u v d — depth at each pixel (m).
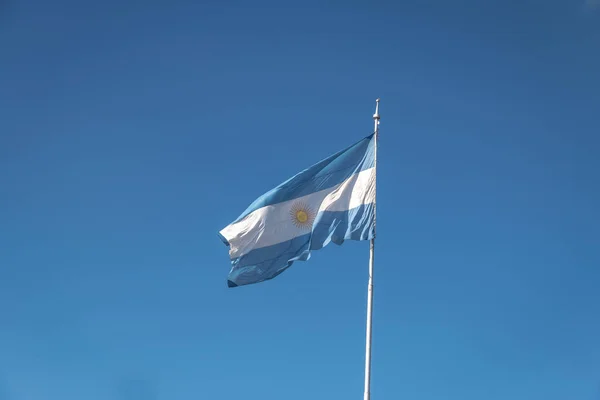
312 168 29.05
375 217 27.67
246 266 28.33
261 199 28.86
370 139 29.08
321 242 27.80
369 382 24.58
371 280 26.47
